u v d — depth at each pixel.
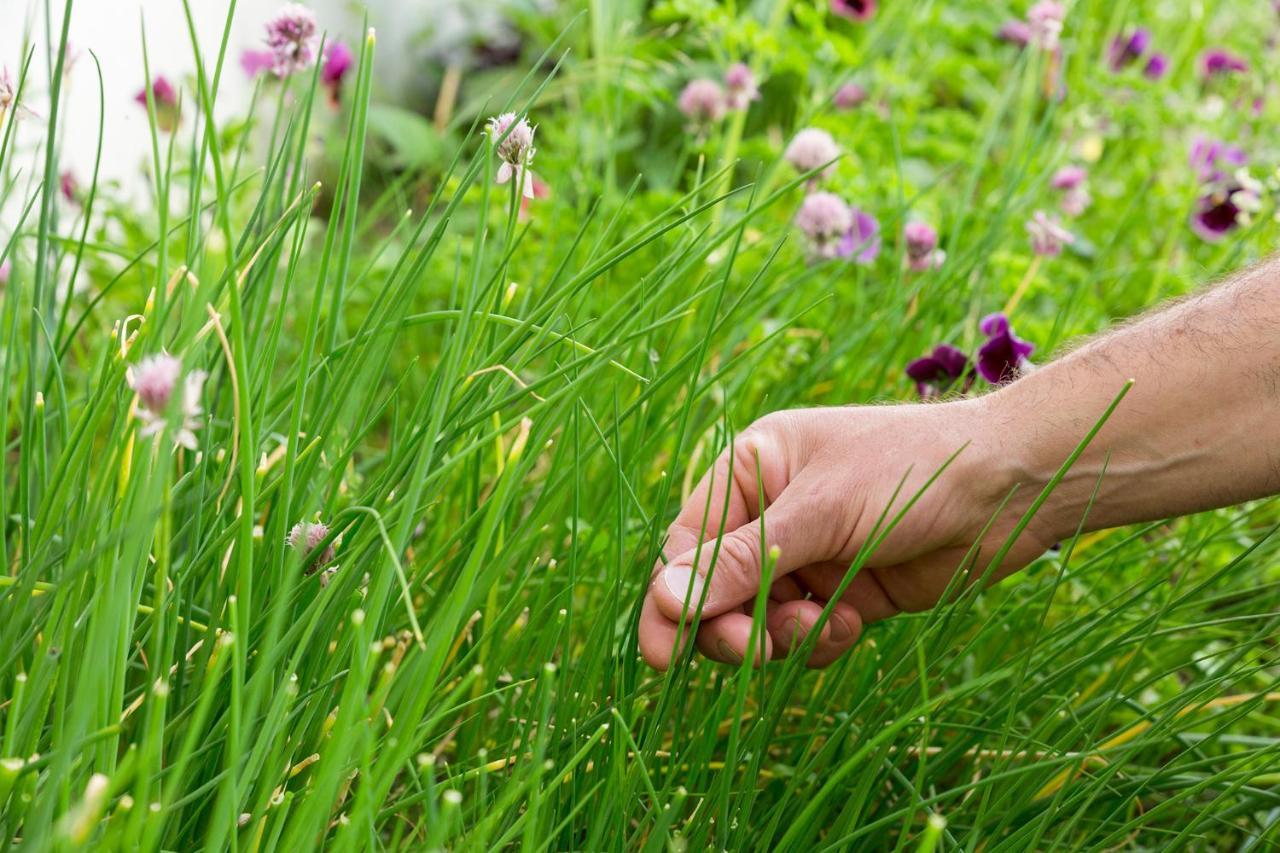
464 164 2.06
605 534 1.27
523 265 1.55
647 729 1.11
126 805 0.95
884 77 1.80
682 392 1.38
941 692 1.26
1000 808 1.15
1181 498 1.13
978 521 1.14
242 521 0.98
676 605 1.10
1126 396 1.11
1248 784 1.18
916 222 1.52
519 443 0.97
